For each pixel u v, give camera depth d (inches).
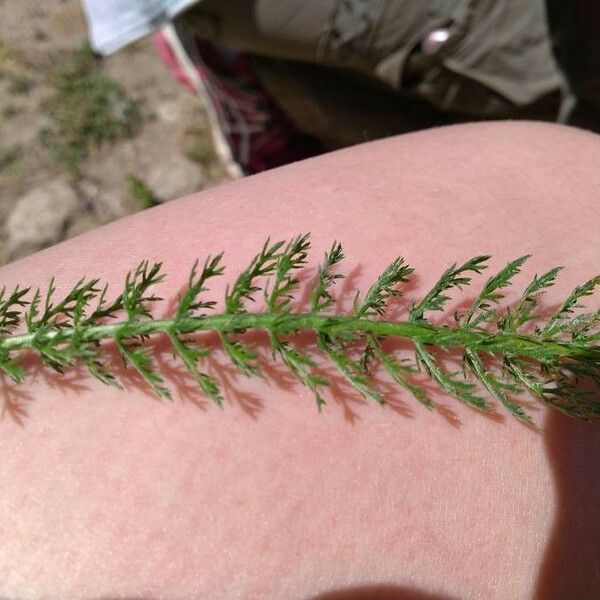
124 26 12.7
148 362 5.2
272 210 6.3
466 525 5.0
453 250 6.1
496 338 5.2
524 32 11.4
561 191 6.7
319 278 5.6
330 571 4.7
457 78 12.3
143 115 18.9
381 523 4.9
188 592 4.6
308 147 16.9
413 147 7.1
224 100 15.7
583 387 5.5
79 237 6.6
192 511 4.7
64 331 5.4
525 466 5.2
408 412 5.3
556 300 5.8
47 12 20.0
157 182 18.3
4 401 5.2
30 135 18.4
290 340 5.5
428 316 5.7
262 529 4.7
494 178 6.7
